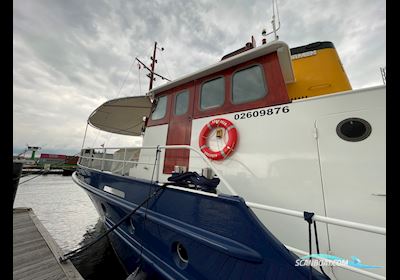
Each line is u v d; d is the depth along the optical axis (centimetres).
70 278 276
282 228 216
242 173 257
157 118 403
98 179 387
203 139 300
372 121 193
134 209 270
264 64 278
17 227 490
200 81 345
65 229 763
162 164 360
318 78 312
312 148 217
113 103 494
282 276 152
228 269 178
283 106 248
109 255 512
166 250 231
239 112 283
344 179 194
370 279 169
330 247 188
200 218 204
